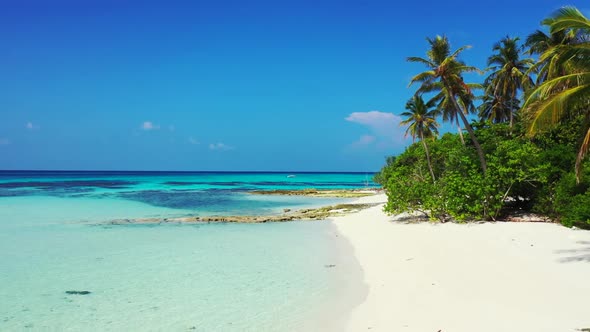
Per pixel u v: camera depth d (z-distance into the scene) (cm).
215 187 8494
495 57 4034
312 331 918
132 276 1398
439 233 2005
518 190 2328
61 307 1091
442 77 2636
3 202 4284
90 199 4831
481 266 1330
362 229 2409
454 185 2267
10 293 1209
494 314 919
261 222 2911
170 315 1030
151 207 4003
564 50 1280
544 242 1652
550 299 994
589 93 1253
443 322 898
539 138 2584
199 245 1991
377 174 6475
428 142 4238
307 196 6088
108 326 962
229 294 1197
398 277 1301
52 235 2273
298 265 1557
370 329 902
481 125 3441
